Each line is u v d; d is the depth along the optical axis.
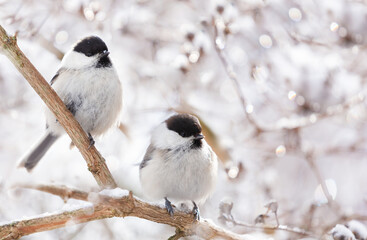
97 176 7.12
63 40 10.52
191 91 11.71
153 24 11.84
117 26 10.88
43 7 10.44
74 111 8.38
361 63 11.20
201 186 8.17
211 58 10.99
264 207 7.89
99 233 10.40
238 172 9.88
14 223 5.71
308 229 8.47
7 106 11.38
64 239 9.86
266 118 11.79
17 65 6.84
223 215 7.44
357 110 11.12
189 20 11.84
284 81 10.93
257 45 10.93
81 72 8.26
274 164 11.91
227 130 11.52
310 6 10.90
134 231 10.48
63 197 5.38
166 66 11.42
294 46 11.02
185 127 8.09
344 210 10.06
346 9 10.81
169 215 7.02
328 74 10.87
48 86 7.01
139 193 9.98
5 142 11.04
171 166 8.02
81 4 10.24
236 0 10.75
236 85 10.18
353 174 12.65
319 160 12.89
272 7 10.78
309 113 11.18
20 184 5.51
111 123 8.77
